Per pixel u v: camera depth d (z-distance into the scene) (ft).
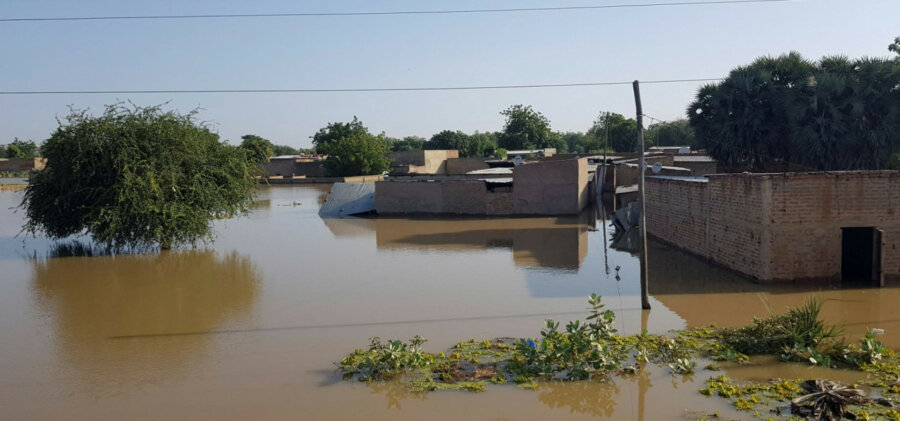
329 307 47.21
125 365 35.42
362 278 57.67
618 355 33.40
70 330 42.80
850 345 34.12
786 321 35.47
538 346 34.63
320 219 111.24
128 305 49.62
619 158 174.70
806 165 87.35
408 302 47.91
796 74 89.66
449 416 27.73
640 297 47.26
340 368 33.86
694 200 63.36
